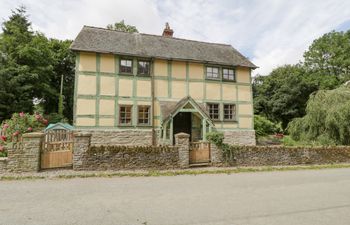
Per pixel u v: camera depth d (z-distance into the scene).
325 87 29.47
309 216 4.33
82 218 4.09
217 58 16.59
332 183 7.21
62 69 30.45
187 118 15.49
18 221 3.93
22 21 24.14
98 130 13.31
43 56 23.47
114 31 16.11
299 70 33.50
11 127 9.65
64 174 7.48
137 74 14.45
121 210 4.52
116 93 13.88
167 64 15.12
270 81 30.91
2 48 20.00
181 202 5.08
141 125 14.16
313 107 14.11
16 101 19.92
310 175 8.55
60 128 15.68
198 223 3.93
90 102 13.32
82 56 13.41
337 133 13.25
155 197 5.44
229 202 5.12
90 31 15.15
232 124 16.16
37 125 10.70
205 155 9.77
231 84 16.52
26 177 7.07
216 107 16.02
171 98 14.97
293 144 14.71
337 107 13.17
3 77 18.61
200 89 15.67
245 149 10.16
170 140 13.08
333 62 31.64
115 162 8.39
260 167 9.85
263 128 23.12
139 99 14.32
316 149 11.48
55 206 4.71
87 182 6.78
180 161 9.15
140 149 8.73
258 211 4.56
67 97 30.42
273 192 6.05
